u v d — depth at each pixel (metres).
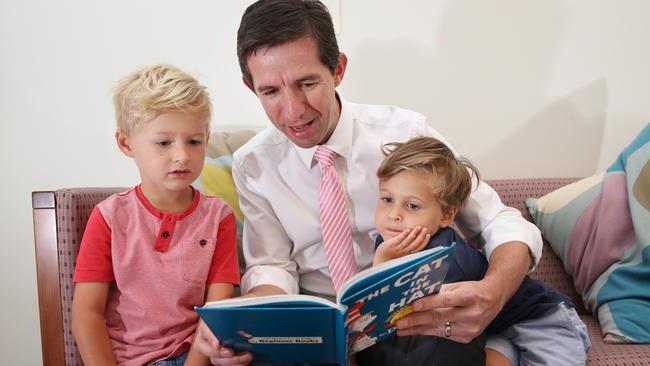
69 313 1.05
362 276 0.72
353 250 1.13
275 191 1.22
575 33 1.62
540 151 1.65
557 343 1.05
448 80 1.62
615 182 1.38
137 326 1.00
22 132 1.57
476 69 1.62
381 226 1.07
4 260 1.59
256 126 1.55
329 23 1.01
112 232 1.01
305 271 1.26
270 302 0.73
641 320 1.20
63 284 1.06
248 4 1.58
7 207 1.58
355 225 1.21
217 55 1.58
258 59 0.97
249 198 1.24
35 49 1.56
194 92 1.01
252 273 1.16
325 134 1.11
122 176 1.60
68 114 1.58
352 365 1.02
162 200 1.04
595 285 1.36
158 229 1.03
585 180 1.46
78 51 1.57
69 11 1.56
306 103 1.00
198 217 1.07
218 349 0.84
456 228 1.38
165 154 0.99
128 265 1.00
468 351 0.95
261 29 0.96
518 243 1.07
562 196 1.45
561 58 1.62
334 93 1.10
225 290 1.04
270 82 0.98
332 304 0.73
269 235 1.23
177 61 1.58
